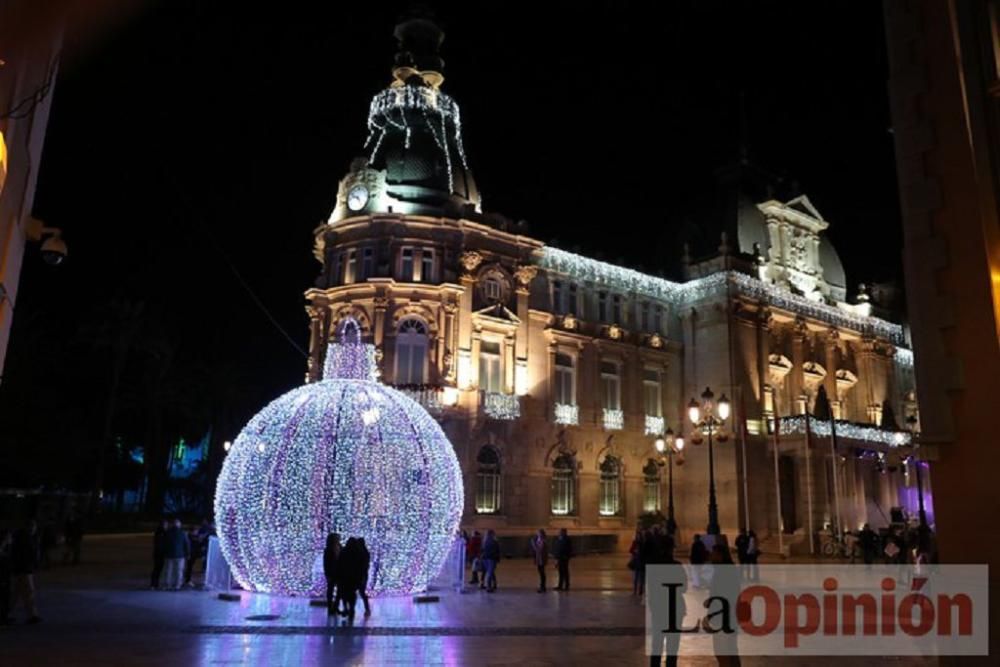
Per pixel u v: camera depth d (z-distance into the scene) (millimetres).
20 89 11172
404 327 37719
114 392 55000
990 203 10094
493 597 21812
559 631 15984
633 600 21406
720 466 44156
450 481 21047
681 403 47438
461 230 39094
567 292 44156
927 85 10820
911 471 53656
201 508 71000
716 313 46938
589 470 42344
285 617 17219
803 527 45000
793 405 49531
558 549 23969
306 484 19484
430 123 41938
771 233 52531
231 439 64375
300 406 20328
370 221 38344
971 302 9992
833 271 57156
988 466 9539
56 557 32281
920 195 10562
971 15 10633
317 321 39500
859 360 55781
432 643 14422
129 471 62656
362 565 16984
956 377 9867
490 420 38344
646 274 47312
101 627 15531
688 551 41125
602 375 44531
